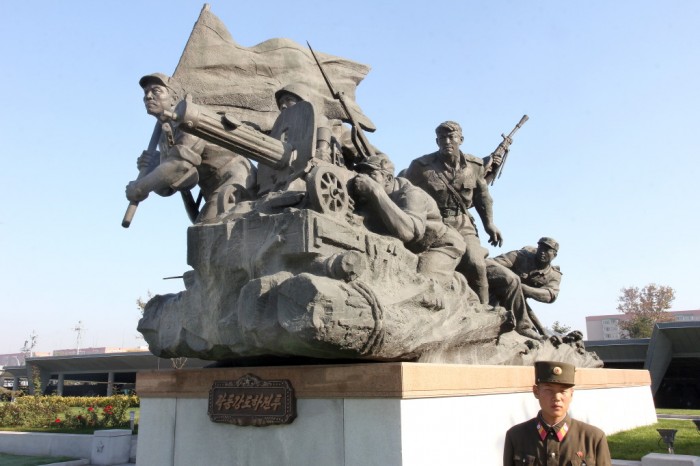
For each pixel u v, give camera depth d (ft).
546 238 35.86
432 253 22.74
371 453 15.65
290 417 17.06
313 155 20.22
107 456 37.52
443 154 28.81
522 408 22.90
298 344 15.51
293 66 31.14
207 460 19.01
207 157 25.50
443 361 20.04
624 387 41.37
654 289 166.30
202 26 29.81
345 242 17.51
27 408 57.88
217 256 18.75
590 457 11.14
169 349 20.79
